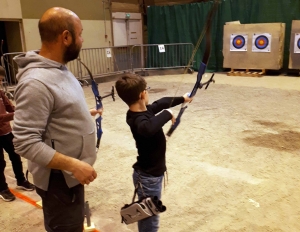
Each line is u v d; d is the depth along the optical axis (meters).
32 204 2.47
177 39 9.29
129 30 9.34
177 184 2.68
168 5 9.16
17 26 7.02
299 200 2.36
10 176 2.98
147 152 1.59
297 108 4.86
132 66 8.98
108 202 2.47
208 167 2.98
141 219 1.55
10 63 7.25
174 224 2.14
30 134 1.19
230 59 8.34
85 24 8.05
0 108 2.40
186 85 7.11
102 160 3.26
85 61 8.17
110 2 8.61
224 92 6.16
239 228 2.07
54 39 1.26
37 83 1.19
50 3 7.37
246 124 4.19
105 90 7.13
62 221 1.41
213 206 2.34
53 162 1.23
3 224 2.21
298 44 7.47
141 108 1.58
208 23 1.58
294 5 7.61
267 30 7.72
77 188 1.40
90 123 1.41
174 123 1.72
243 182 2.67
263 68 7.92
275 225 2.08
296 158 3.10
